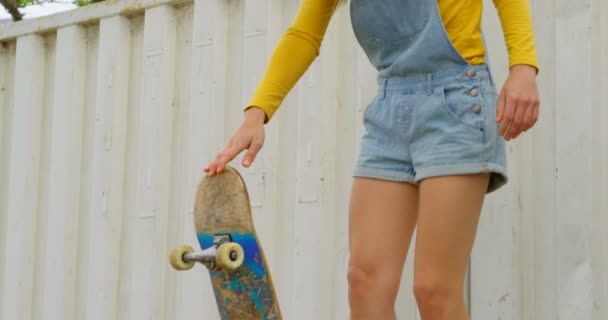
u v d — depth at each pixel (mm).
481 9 2125
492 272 2740
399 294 2916
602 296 2582
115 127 3836
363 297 2158
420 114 2090
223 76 3500
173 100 3676
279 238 3260
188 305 3455
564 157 2621
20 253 4141
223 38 3521
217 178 2260
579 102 2605
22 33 4277
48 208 4059
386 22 2168
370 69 3020
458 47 2084
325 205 3098
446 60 2080
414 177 2145
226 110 3490
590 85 2594
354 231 2203
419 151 2096
